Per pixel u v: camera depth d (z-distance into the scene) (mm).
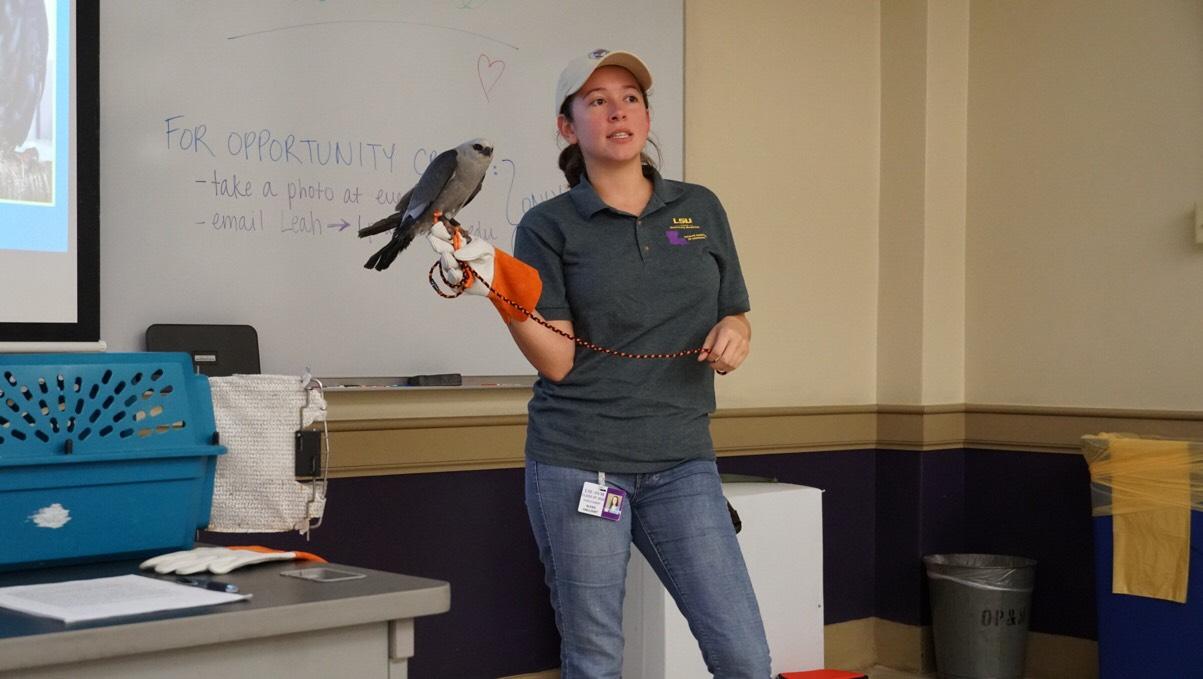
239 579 1509
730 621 2012
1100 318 4047
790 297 4172
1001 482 4277
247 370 2883
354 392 3178
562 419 2066
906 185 4328
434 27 3303
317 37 3104
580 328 2072
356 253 3164
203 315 2916
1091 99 4066
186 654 1272
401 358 3240
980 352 4355
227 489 1748
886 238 4383
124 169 2799
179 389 1692
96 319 1976
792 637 3482
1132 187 3969
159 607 1296
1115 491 3551
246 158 2986
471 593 3441
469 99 3373
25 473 1527
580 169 2230
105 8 2773
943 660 3996
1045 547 4145
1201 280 3807
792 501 3498
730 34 4012
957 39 4367
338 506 3170
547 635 3607
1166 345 3893
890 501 4352
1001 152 4297
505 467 3510
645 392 2041
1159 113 3904
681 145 3807
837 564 4297
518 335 1964
